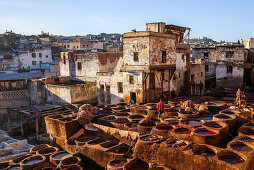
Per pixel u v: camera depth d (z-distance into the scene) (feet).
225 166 23.62
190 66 86.84
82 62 103.55
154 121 46.26
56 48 198.39
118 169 30.27
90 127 45.91
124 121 48.55
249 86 106.73
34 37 233.35
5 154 50.39
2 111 93.50
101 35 408.87
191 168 26.30
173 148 27.94
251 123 37.40
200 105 49.08
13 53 179.52
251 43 116.88
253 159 25.70
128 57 68.85
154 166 28.30
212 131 33.09
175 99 66.03
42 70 152.05
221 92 85.20
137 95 67.00
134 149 32.37
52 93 88.99
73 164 35.65
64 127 43.93
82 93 84.23
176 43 76.33
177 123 39.68
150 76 67.87
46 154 41.34
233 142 29.43
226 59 101.86
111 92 80.38
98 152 36.73
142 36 63.82
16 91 97.45
